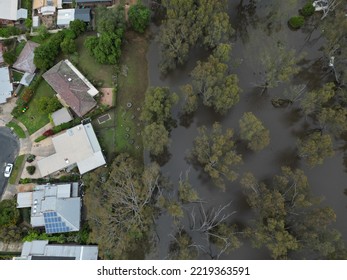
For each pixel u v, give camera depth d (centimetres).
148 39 8138
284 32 8212
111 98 7625
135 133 7369
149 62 7950
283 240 5419
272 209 5688
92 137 7162
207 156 6519
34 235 6638
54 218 6619
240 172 7131
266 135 6406
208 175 7138
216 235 6066
